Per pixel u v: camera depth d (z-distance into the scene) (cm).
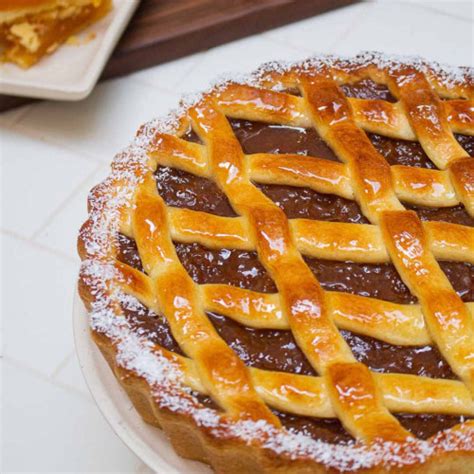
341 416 75
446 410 75
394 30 109
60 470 88
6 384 91
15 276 96
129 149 85
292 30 110
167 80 107
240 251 81
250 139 86
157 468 79
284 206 82
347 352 77
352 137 84
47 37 105
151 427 80
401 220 80
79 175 101
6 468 88
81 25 107
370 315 77
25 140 103
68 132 103
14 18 103
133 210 82
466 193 81
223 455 76
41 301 95
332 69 89
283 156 83
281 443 74
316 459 74
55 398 91
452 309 77
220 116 86
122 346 78
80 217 99
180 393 76
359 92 88
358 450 74
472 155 85
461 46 108
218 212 83
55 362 92
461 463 74
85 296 80
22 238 98
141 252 81
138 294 79
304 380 76
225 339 78
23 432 89
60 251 97
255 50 108
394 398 75
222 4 108
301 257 80
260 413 75
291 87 88
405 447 73
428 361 77
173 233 81
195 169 84
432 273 78
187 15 108
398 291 79
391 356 77
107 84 106
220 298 78
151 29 107
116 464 88
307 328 77
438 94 88
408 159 84
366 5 111
